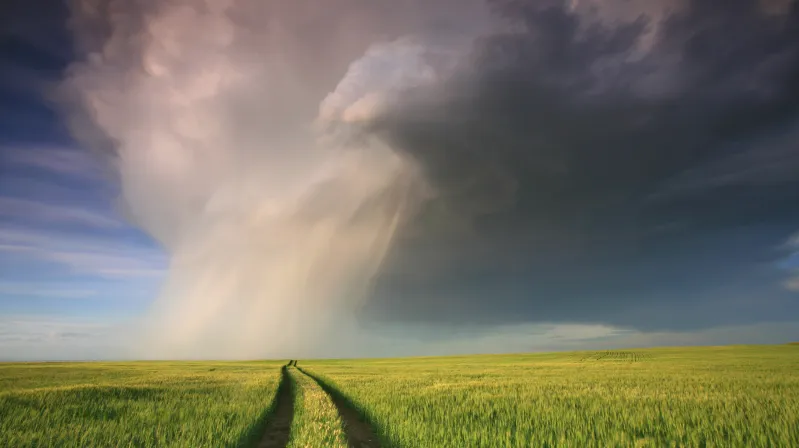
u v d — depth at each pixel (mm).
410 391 24969
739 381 29766
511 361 91000
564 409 17047
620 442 11547
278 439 14820
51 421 15703
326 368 66562
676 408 17016
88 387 26328
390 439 12938
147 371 55219
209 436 12258
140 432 13586
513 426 14023
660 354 96625
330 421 14703
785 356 75875
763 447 10969
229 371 55719
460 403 19453
